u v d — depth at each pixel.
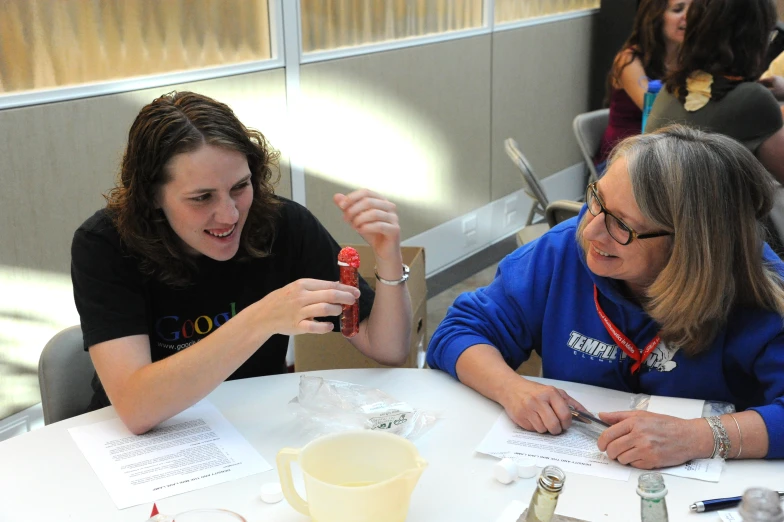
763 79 2.90
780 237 1.72
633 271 1.25
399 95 3.44
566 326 1.42
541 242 1.49
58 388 1.49
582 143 3.13
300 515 1.04
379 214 1.42
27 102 2.17
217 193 1.32
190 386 1.23
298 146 3.00
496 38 3.99
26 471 1.15
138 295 1.41
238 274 1.51
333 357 1.99
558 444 1.21
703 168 1.17
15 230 2.23
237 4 2.67
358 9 3.16
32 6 2.15
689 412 1.26
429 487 1.10
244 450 1.20
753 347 1.27
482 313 1.49
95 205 2.42
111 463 1.17
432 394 1.37
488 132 4.11
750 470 1.14
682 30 3.06
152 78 2.46
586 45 4.87
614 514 1.04
